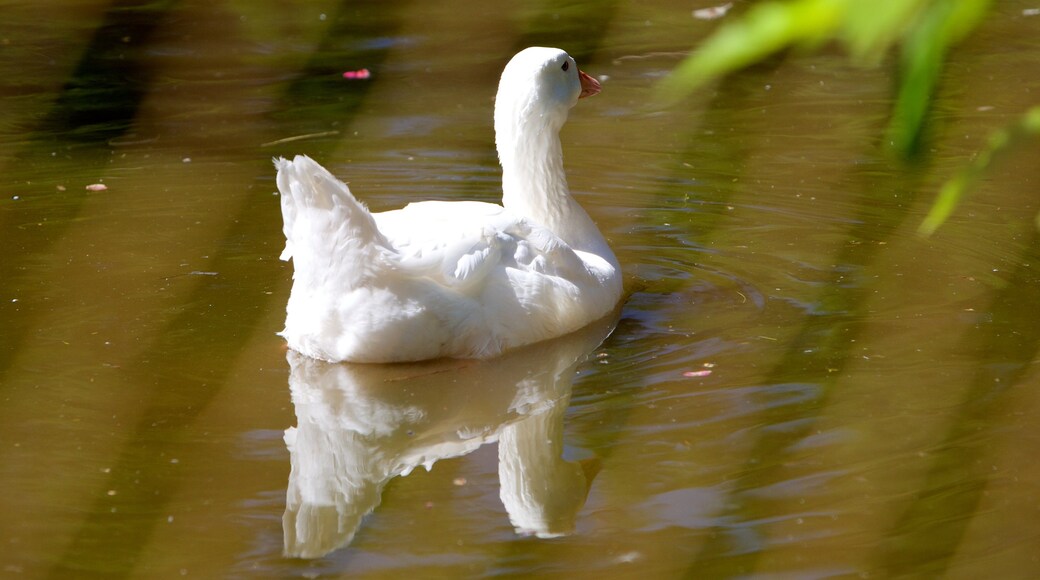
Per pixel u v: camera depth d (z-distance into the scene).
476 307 10.01
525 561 7.14
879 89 18.38
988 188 14.37
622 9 22.47
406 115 17.59
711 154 15.98
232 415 9.16
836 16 1.93
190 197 14.52
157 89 18.75
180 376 9.80
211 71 19.56
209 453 8.55
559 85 11.59
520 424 9.12
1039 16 21.41
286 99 18.33
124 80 19.14
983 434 8.57
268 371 9.92
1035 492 7.77
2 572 7.01
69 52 20.38
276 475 8.25
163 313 11.12
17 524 7.56
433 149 16.23
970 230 13.12
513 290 10.21
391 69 19.64
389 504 7.93
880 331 10.54
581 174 15.38
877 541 7.24
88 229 13.43
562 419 9.12
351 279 9.47
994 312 10.88
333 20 22.19
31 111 17.77
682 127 17.06
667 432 8.80
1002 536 7.28
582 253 11.47
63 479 8.14
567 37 21.08
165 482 8.12
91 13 22.38
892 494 7.78
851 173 15.13
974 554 7.09
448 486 8.19
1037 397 9.12
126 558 7.20
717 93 18.47
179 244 13.01
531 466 8.41
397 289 9.60
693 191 14.72
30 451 8.51
